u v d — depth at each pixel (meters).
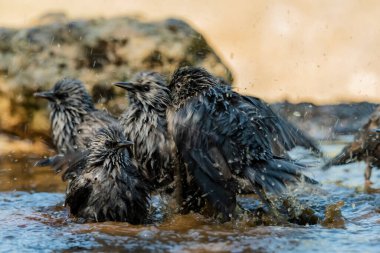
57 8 25.86
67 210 11.28
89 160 10.62
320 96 22.81
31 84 17.22
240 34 25.30
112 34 17.69
